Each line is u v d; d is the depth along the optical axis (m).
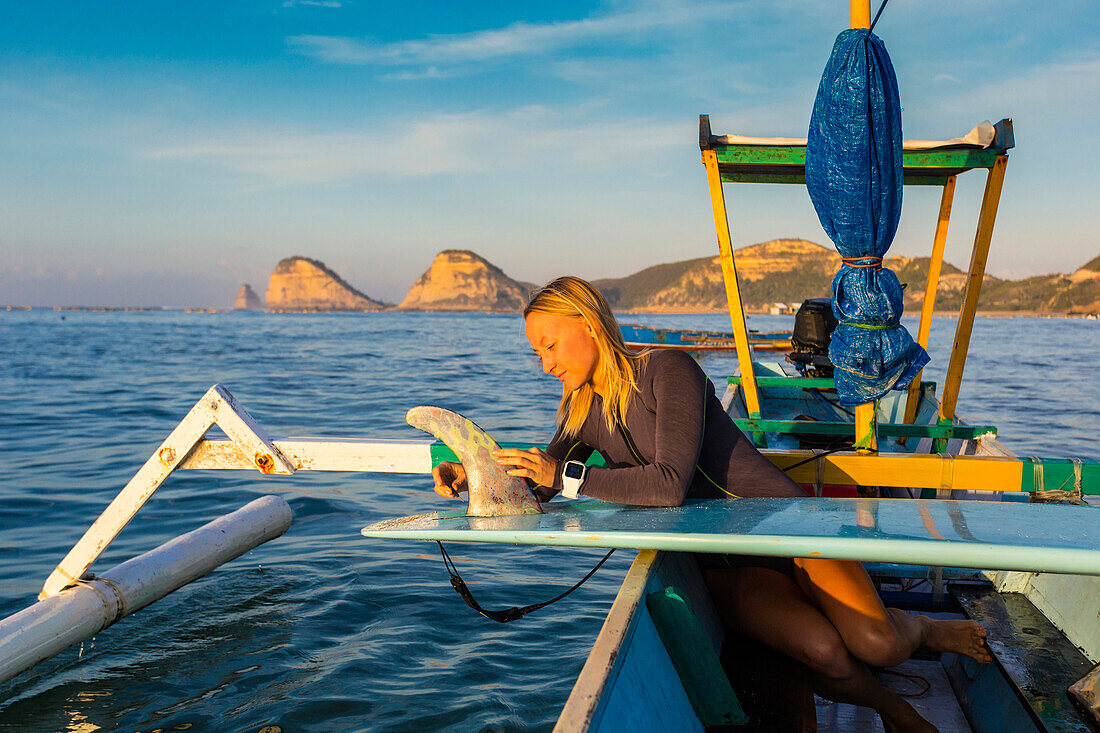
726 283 4.49
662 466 2.06
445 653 3.99
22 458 9.35
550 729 3.23
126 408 14.30
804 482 3.07
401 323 101.00
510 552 5.81
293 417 13.15
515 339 48.56
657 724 1.63
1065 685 2.18
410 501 7.16
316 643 4.06
